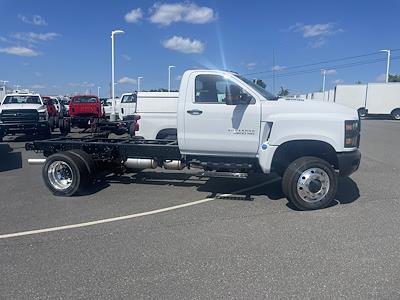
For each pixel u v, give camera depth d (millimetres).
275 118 6578
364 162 11414
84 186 7516
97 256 4668
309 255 4621
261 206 6734
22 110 17234
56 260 4570
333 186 6430
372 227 5570
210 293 3773
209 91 6961
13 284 4004
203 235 5324
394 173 9633
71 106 25094
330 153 6684
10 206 6836
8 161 12086
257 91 6828
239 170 7133
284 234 5332
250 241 5086
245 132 6770
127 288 3895
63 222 5934
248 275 4137
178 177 9070
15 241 5172
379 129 25391
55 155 7504
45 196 7523
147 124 10055
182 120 7047
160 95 10055
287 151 6902
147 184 8445
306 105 6676
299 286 3889
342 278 4043
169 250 4824
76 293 3811
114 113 30516
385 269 4234
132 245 4996
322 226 5641
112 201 7109
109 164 8211
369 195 7391
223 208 6621
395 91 39656
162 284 3967
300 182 6395
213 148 7004
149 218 6098
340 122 6414
